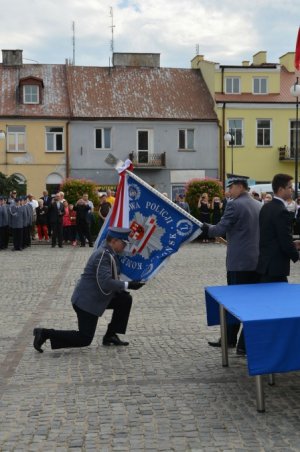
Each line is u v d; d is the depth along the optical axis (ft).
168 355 24.20
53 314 32.89
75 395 19.47
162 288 41.68
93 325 24.45
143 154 140.87
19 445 15.61
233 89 146.00
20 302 36.78
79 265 56.75
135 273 26.37
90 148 138.72
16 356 24.38
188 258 62.85
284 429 16.39
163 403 18.61
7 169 136.98
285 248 22.62
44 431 16.49
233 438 15.84
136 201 26.40
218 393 19.47
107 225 27.02
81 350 25.20
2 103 137.90
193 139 143.23
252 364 16.55
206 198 85.40
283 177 22.74
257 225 24.29
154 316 31.83
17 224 72.95
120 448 15.33
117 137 139.54
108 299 24.43
